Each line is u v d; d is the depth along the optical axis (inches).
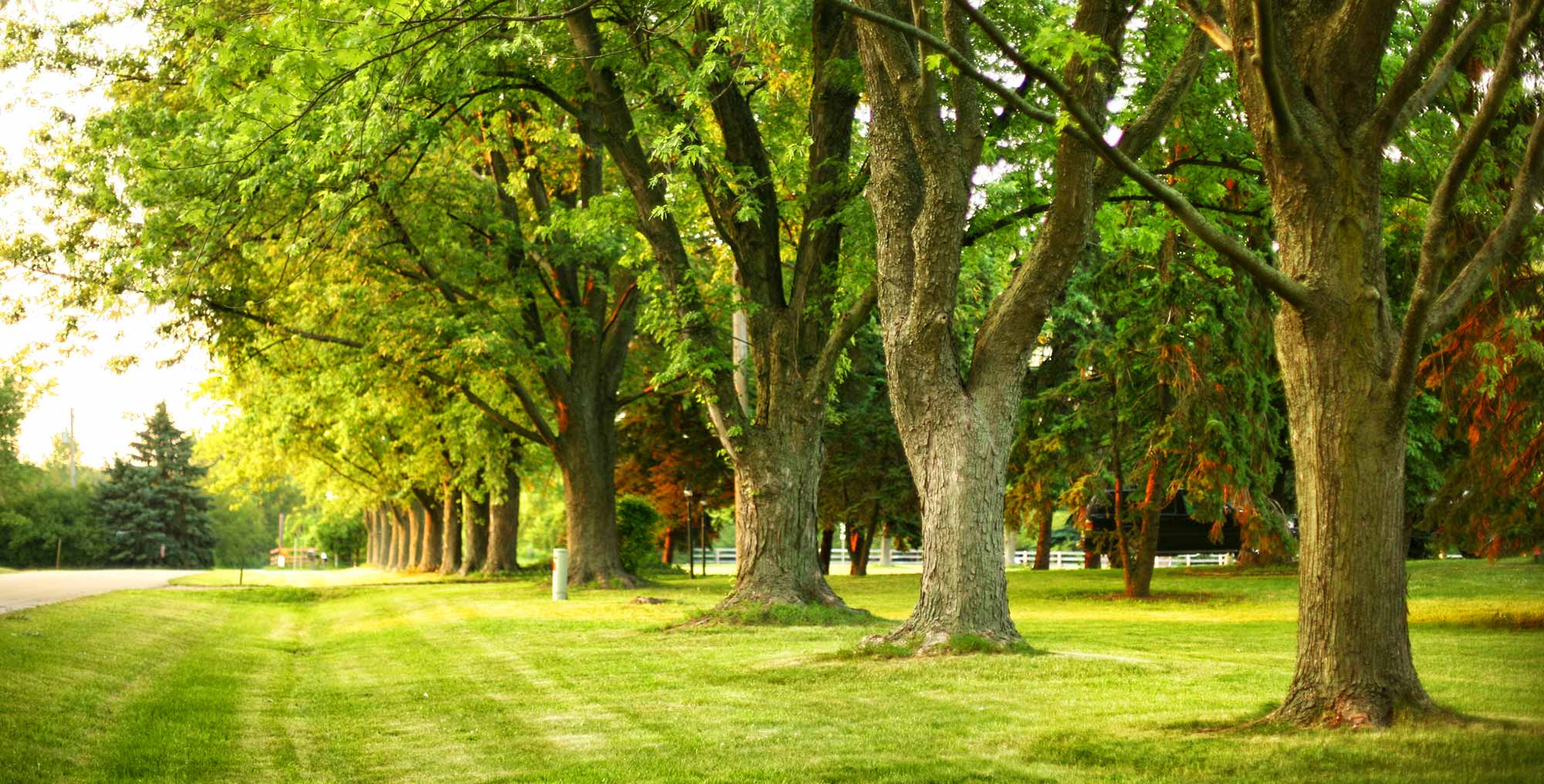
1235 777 272.8
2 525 3366.1
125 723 398.0
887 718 370.9
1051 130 644.1
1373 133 326.6
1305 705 329.1
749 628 694.5
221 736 387.2
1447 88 565.9
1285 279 325.4
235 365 1173.7
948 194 517.7
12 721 362.6
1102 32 492.4
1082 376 1083.3
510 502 1768.0
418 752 352.8
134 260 913.5
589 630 744.3
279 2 601.9
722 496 1824.6
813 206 729.6
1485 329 646.5
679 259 762.2
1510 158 602.5
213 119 765.9
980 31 631.8
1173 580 1243.8
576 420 1251.2
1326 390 327.9
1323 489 328.2
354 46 570.9
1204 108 665.6
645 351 1540.4
